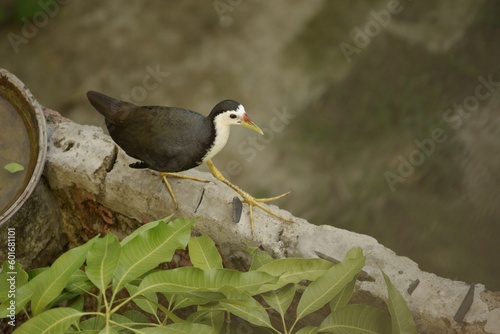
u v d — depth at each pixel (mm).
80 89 13086
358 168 12070
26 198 6680
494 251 11117
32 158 6926
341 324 5941
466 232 11352
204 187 6797
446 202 11656
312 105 12688
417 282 6043
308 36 13414
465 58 13086
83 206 7379
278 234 6531
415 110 12617
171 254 5895
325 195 11820
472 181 11789
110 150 7023
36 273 6391
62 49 13500
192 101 12836
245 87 12914
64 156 7051
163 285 5816
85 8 13898
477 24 13406
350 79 12945
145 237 5930
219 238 6758
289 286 6090
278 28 13531
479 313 5793
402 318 5598
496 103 12578
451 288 5973
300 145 12273
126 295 7633
